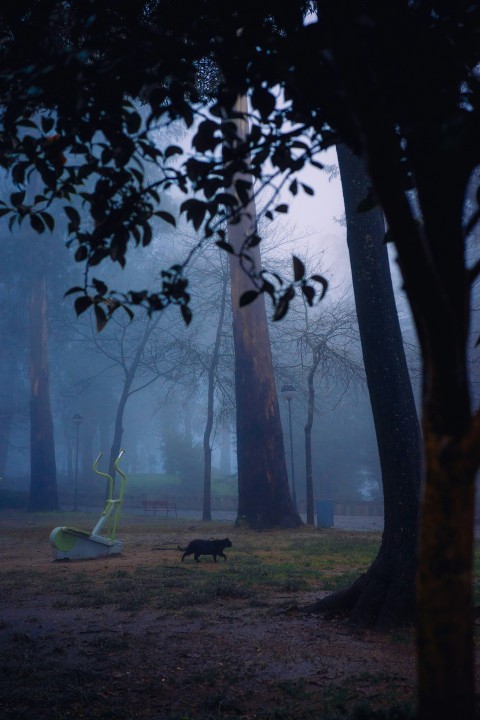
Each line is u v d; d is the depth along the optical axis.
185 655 6.70
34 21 4.20
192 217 4.07
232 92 3.62
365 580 8.32
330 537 22.11
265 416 26.86
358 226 8.77
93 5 4.07
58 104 3.84
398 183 2.19
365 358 8.63
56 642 7.32
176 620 8.39
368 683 5.73
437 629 2.10
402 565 7.98
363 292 8.65
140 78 3.60
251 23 3.78
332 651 6.83
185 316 3.62
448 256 2.34
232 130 3.88
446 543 2.12
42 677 5.94
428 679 2.10
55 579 12.29
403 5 2.95
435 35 3.03
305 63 3.28
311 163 3.97
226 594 10.25
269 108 3.49
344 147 8.95
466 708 2.05
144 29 3.53
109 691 5.60
